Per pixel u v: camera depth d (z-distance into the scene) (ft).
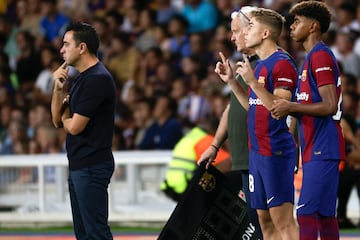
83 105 79.05
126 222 129.08
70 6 187.42
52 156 131.34
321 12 75.36
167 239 83.30
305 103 74.95
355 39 153.48
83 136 79.77
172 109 141.59
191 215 83.46
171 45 168.55
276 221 77.30
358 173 119.14
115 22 176.55
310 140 74.64
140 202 128.88
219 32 153.48
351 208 127.34
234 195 83.71
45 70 171.12
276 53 77.15
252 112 77.46
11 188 133.39
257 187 78.07
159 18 177.06
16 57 184.96
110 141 80.69
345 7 159.33
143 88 158.61
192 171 115.85
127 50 168.76
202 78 157.48
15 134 153.89
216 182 83.76
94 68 80.28
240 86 78.79
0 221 132.46
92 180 79.77
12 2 191.83
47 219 131.13
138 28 175.32
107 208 80.74
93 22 176.76
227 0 172.45
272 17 77.66
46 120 156.25
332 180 74.43
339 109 75.00
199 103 149.48
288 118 80.48
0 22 188.34
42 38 178.19
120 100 159.94
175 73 162.50
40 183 131.64
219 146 84.48
